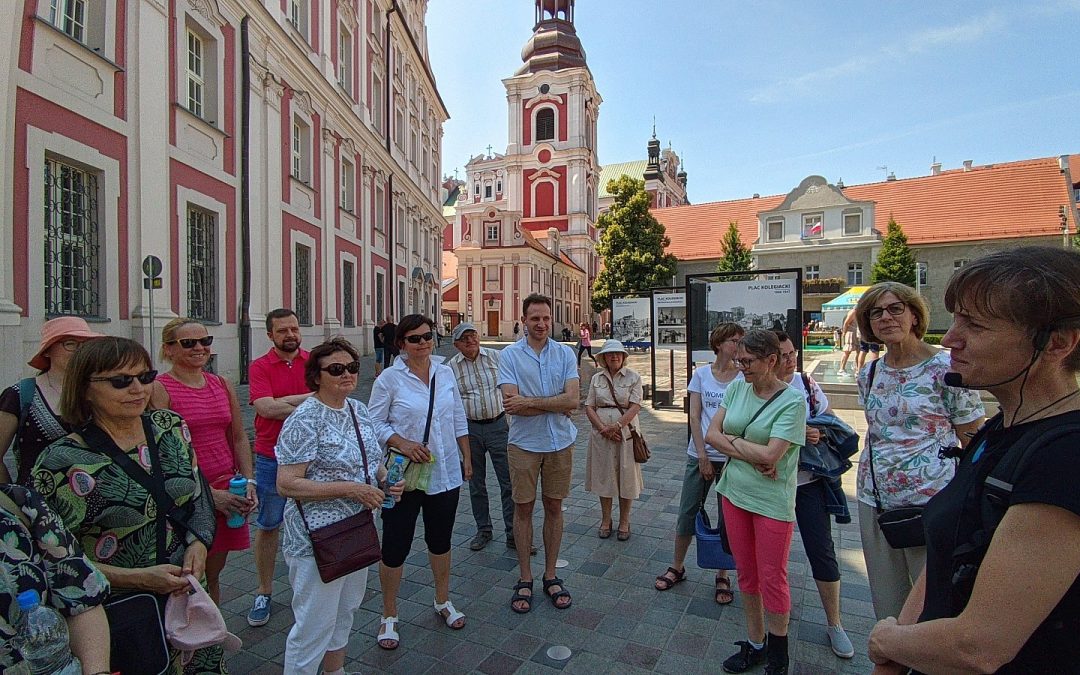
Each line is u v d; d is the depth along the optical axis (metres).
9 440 2.46
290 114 15.35
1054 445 1.12
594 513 5.82
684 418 11.36
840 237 44.00
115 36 9.16
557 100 58.66
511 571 4.48
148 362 2.13
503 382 3.95
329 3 18.16
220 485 3.24
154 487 2.13
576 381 3.98
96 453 2.04
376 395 3.55
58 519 1.69
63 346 2.54
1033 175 42.50
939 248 42.34
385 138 24.77
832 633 3.28
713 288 8.13
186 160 11.02
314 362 2.88
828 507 3.38
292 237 15.49
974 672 1.12
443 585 3.63
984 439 1.37
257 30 13.48
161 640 2.03
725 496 3.18
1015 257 1.24
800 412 2.96
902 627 1.33
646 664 3.18
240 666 3.16
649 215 38.12
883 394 2.74
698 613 3.75
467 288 51.62
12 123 7.28
